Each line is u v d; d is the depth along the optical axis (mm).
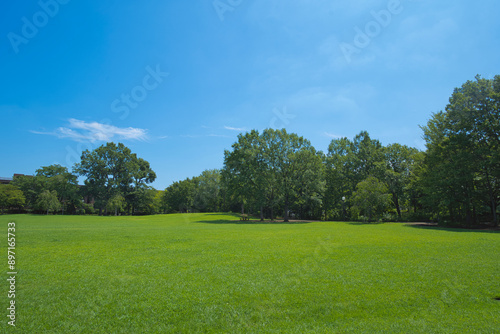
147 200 89375
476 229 29891
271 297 8367
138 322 6828
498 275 10266
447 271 10836
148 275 10469
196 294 8539
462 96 33875
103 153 78500
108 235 22250
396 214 49281
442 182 34188
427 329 6492
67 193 78125
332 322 6898
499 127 30797
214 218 59781
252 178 53969
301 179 53750
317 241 18938
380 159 56281
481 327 6527
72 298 8219
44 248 15922
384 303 7949
